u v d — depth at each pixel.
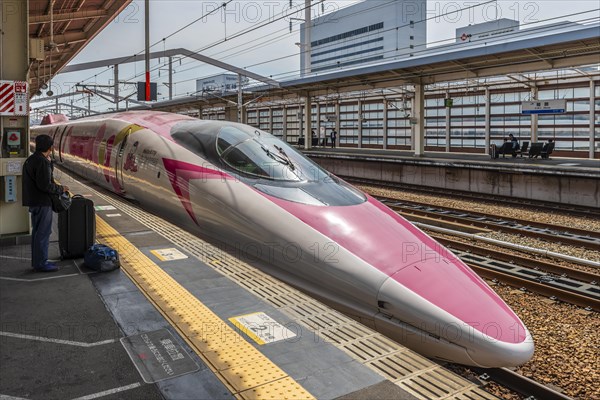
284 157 7.22
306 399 3.23
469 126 30.41
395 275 5.14
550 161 21.56
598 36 16.02
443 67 22.67
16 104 6.72
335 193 6.66
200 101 40.59
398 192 20.02
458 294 4.98
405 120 34.50
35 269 5.61
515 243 11.02
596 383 5.12
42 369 3.57
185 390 3.33
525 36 19.97
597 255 9.98
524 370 5.40
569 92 24.88
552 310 7.07
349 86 29.58
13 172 6.72
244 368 3.60
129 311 4.55
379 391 3.35
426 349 4.90
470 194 19.36
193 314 4.50
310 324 4.52
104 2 14.09
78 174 15.16
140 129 9.82
